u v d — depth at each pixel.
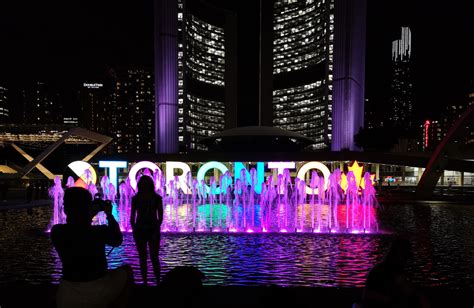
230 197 32.28
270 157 46.75
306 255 8.99
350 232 12.83
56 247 2.79
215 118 139.75
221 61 140.62
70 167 31.91
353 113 79.31
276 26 137.12
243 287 4.77
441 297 4.50
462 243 10.72
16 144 63.28
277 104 136.88
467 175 60.94
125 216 18.39
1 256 8.84
